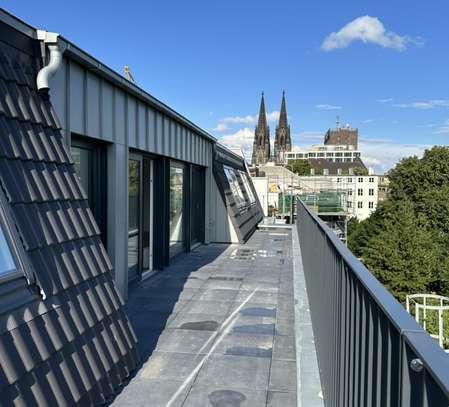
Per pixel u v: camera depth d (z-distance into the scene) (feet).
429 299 67.21
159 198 29.91
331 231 12.82
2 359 8.04
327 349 11.82
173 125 31.22
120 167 21.85
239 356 15.16
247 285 25.62
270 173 184.03
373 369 6.25
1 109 10.69
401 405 4.65
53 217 11.43
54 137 12.93
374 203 285.43
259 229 58.70
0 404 7.63
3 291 8.72
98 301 12.33
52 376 9.18
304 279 25.16
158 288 24.79
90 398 10.35
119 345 12.75
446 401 3.52
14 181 10.27
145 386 12.67
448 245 126.41
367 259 126.72
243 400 12.12
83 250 12.44
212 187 44.39
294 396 12.40
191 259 34.53
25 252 9.78
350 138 541.75
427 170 147.64
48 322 9.71
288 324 18.63
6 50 11.98
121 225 21.98
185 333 17.39
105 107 20.06
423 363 3.84
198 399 12.12
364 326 6.95
